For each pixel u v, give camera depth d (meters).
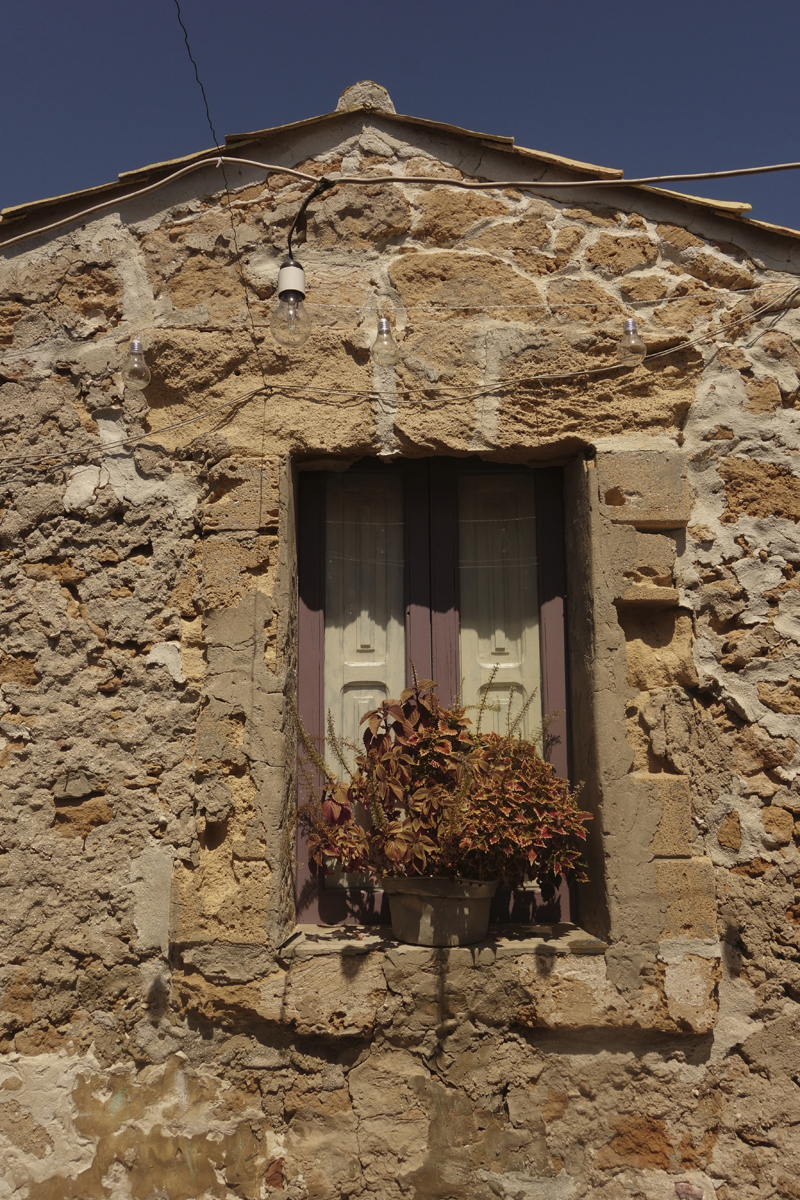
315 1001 2.92
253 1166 2.91
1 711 3.17
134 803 3.09
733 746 3.14
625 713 3.13
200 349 3.28
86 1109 2.96
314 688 3.40
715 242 3.42
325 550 3.52
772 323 3.37
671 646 3.18
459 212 3.41
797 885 3.05
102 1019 3.00
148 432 3.30
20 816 3.11
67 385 3.35
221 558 3.16
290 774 3.17
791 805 3.10
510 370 3.28
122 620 3.20
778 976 3.01
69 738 3.14
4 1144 2.94
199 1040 2.97
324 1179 2.88
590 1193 2.90
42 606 3.22
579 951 2.98
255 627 3.11
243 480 3.21
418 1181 2.88
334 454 3.29
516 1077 2.95
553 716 3.30
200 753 3.05
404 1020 2.93
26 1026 3.01
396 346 2.88
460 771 3.04
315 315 3.32
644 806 3.04
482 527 3.57
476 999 2.93
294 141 3.45
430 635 3.45
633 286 3.37
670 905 3.00
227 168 3.43
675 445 3.27
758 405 3.32
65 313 3.38
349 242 3.39
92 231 3.42
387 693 3.47
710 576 3.23
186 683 3.16
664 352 3.27
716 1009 2.98
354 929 3.20
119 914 3.05
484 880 2.99
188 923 2.97
